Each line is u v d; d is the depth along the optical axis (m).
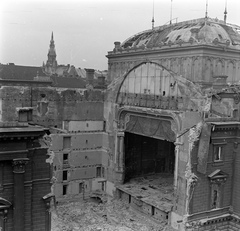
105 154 55.03
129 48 64.75
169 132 43.91
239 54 54.69
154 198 46.69
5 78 68.44
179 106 42.34
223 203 42.12
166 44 56.69
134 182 54.03
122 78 51.94
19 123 31.41
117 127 52.47
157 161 58.72
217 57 52.47
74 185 53.34
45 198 31.52
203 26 58.34
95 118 54.84
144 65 47.91
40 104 49.72
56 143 50.88
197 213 40.19
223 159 41.62
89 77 61.88
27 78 71.38
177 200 41.12
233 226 42.16
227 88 42.06
